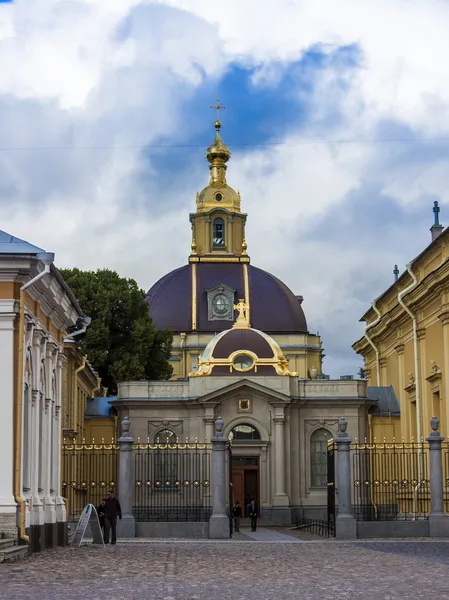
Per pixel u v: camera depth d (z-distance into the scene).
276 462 64.62
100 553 28.64
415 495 41.28
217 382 65.44
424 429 51.84
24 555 25.42
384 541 37.56
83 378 63.03
